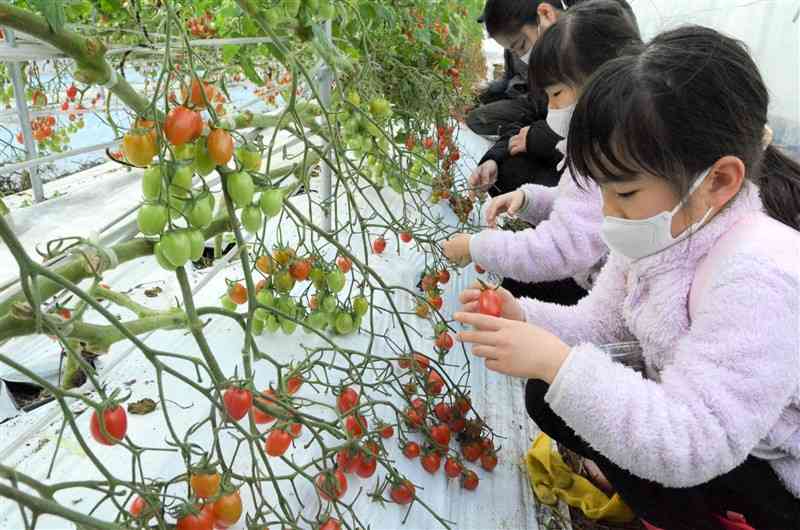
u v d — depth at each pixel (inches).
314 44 62.1
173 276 77.4
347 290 78.7
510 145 104.7
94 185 97.7
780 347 36.9
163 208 36.0
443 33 107.1
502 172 106.2
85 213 88.5
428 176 93.0
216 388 36.0
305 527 45.6
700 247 41.5
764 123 38.6
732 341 37.4
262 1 61.9
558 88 61.8
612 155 36.9
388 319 73.9
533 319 53.8
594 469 57.0
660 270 43.2
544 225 68.2
